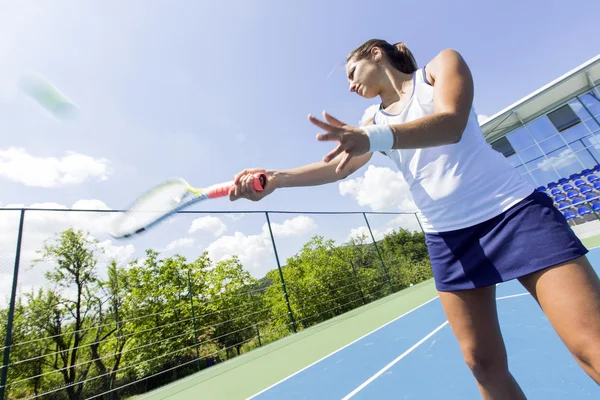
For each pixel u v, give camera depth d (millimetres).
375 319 6215
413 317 5512
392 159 1376
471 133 1062
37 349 9398
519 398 1119
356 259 13422
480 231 1032
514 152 14273
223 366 5168
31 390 8961
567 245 836
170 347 12617
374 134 769
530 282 930
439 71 967
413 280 13664
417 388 2525
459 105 838
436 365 2951
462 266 1106
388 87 1292
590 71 11367
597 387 1932
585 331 761
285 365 4309
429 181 1137
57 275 11086
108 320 11875
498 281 998
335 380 3199
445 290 1199
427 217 1209
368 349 4117
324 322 7387
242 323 14039
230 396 3439
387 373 3045
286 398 3008
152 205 1470
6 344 3805
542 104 12945
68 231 11406
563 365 2314
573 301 783
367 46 1316
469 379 2455
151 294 13117
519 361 2566
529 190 968
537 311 3838
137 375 11758
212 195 1413
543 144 13453
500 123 13188
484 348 1133
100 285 12047
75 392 10273
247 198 1361
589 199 10688
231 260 16719
